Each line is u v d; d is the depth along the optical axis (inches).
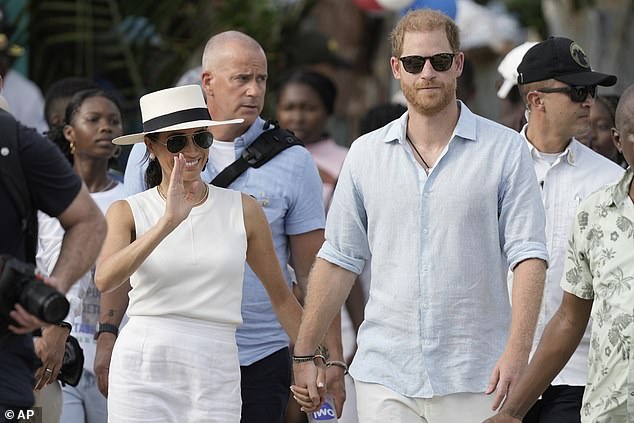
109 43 1267.2
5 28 1165.1
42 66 1270.9
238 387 667.4
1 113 535.5
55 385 749.3
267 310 731.4
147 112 667.4
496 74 1489.9
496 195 651.5
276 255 686.5
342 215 677.9
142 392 649.0
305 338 678.5
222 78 741.9
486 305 655.1
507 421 624.7
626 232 584.7
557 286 725.9
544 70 740.0
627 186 587.8
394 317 660.7
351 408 874.8
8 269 513.0
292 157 746.8
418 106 653.9
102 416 799.1
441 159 654.5
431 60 651.5
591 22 1477.6
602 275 589.3
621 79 1460.4
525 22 1710.1
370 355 669.9
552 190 738.2
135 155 740.7
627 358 580.1
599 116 893.2
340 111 1429.6
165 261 651.5
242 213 673.0
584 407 599.8
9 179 529.7
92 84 895.1
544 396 727.7
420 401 657.6
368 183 666.2
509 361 626.5
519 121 837.8
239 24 1275.8
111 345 743.1
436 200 652.1
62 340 709.9
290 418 930.7
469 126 658.2
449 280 651.5
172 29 1280.8
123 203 671.1
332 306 680.4
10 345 533.3
